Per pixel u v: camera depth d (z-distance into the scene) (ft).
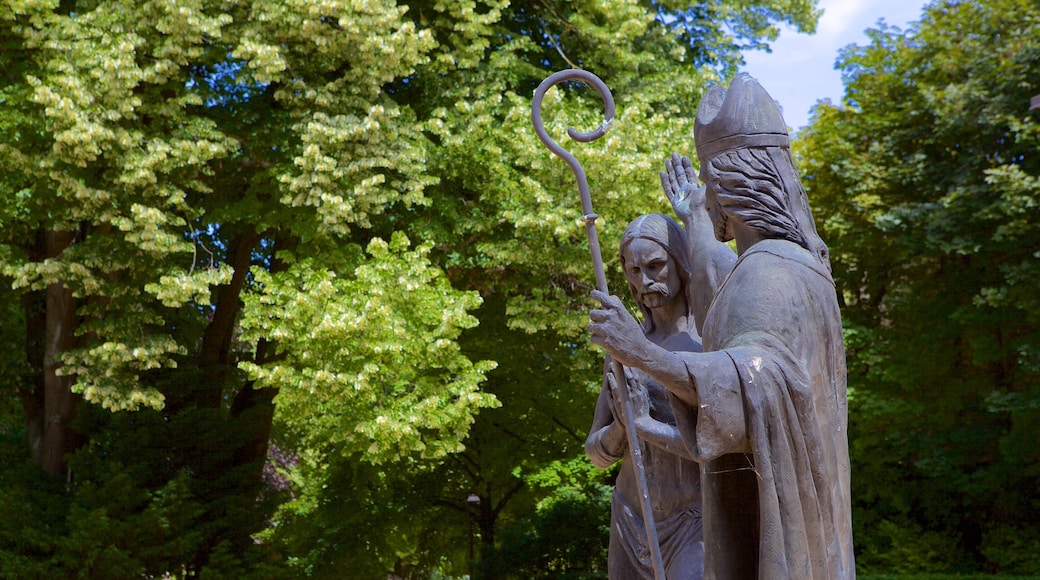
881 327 70.64
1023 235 61.41
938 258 70.49
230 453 50.72
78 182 40.01
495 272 50.01
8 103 41.16
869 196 66.74
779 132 10.63
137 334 42.47
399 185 43.78
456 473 65.62
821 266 10.25
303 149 42.11
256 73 40.93
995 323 63.77
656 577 10.57
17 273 41.24
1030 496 69.77
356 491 61.46
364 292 41.96
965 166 64.44
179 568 47.37
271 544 53.98
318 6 41.29
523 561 53.47
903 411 65.82
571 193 45.78
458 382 43.06
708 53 59.41
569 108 47.11
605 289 11.28
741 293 9.82
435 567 81.66
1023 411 60.59
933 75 69.21
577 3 50.80
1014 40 63.31
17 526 43.45
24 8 39.70
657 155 45.32
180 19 40.01
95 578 43.16
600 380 51.57
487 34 48.08
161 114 42.42
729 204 10.54
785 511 9.16
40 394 51.24
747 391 9.16
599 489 55.67
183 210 45.37
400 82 50.55
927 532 71.15
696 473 12.44
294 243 49.98
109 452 49.24
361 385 40.24
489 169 47.37
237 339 67.51
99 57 39.42
